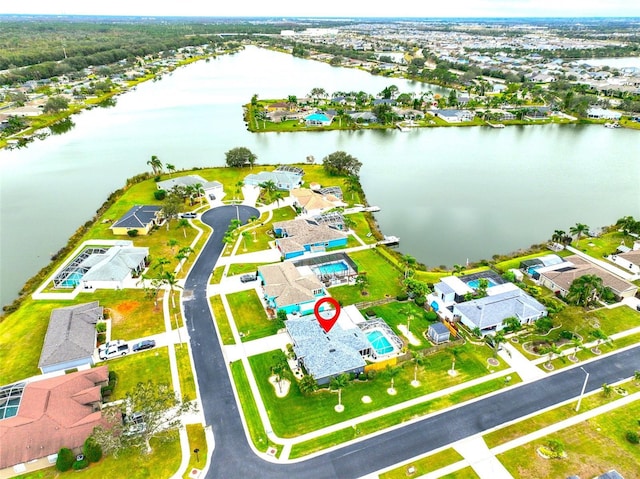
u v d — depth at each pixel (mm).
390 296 97000
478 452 61312
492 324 85250
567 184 168000
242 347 81062
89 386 69188
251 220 129250
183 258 106500
